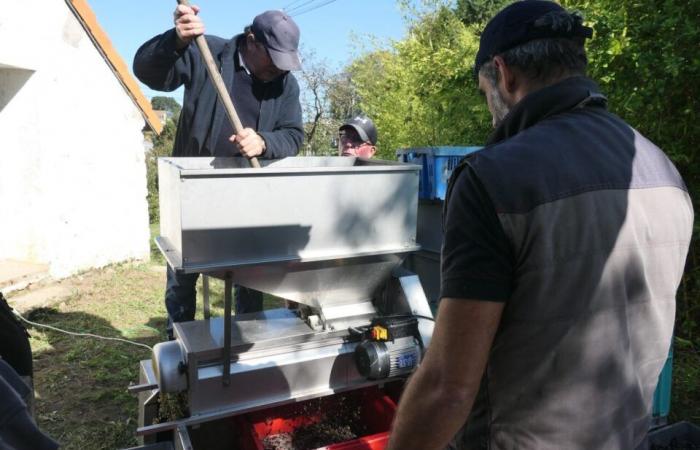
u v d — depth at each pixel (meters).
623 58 3.36
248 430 2.33
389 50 8.51
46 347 4.32
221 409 2.19
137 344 4.16
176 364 2.16
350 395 2.77
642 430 1.25
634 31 3.32
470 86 5.00
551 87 1.21
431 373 1.11
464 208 1.10
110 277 6.28
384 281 2.49
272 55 2.66
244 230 1.99
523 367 1.13
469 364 1.07
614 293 1.12
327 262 2.21
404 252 2.30
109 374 3.84
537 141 1.13
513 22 1.23
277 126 2.98
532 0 1.26
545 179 1.08
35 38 5.48
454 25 8.18
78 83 6.08
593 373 1.12
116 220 6.76
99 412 3.38
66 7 5.85
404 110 6.78
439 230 3.19
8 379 1.20
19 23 5.29
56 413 3.35
